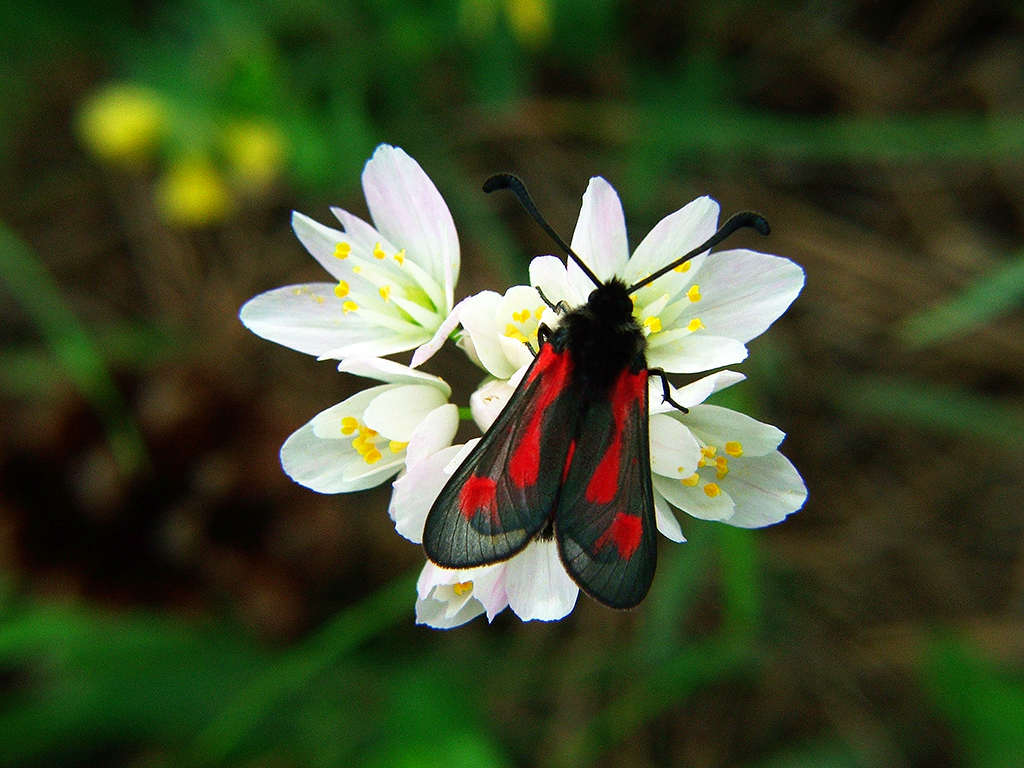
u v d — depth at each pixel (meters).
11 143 0.13
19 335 0.12
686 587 0.09
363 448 0.07
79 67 0.13
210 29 0.12
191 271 0.13
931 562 0.11
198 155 0.12
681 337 0.06
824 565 0.11
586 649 0.10
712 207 0.06
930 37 0.12
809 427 0.11
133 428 0.10
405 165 0.07
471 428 0.08
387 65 0.12
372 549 0.11
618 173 0.12
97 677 0.10
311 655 0.10
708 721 0.11
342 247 0.07
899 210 0.12
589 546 0.06
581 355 0.06
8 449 0.10
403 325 0.07
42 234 0.13
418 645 0.10
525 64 0.12
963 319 0.09
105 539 0.10
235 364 0.12
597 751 0.10
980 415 0.11
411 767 0.09
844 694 0.11
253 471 0.10
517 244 0.12
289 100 0.12
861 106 0.12
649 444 0.06
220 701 0.10
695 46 0.12
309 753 0.10
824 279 0.12
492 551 0.06
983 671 0.10
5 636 0.09
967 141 0.12
